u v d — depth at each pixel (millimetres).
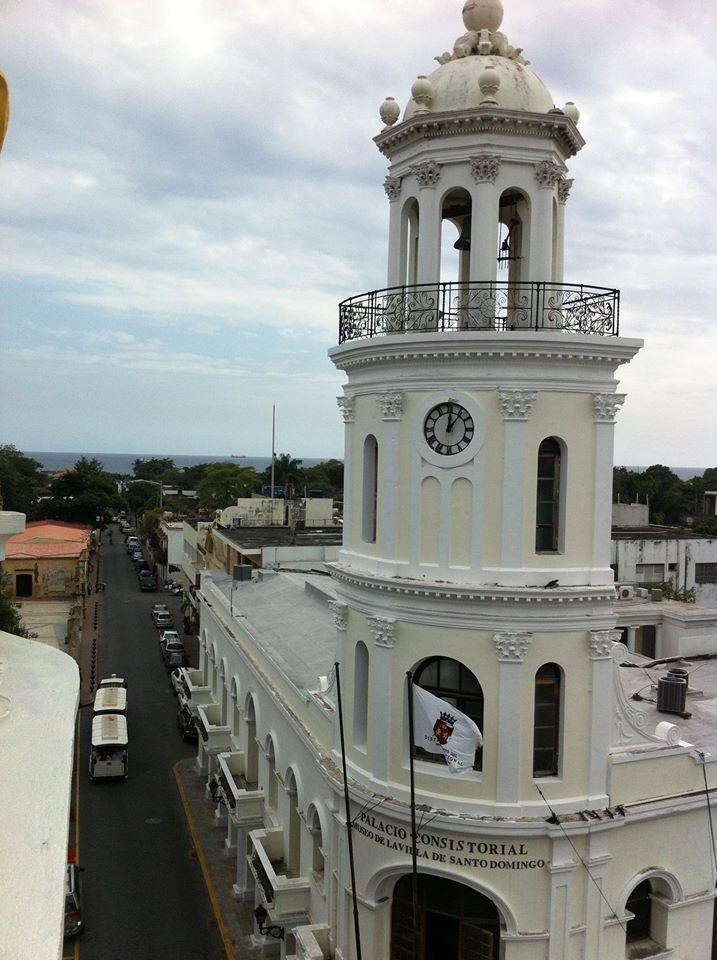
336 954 21844
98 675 67562
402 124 20797
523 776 19297
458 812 19312
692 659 36250
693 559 56750
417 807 19516
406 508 20516
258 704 33156
